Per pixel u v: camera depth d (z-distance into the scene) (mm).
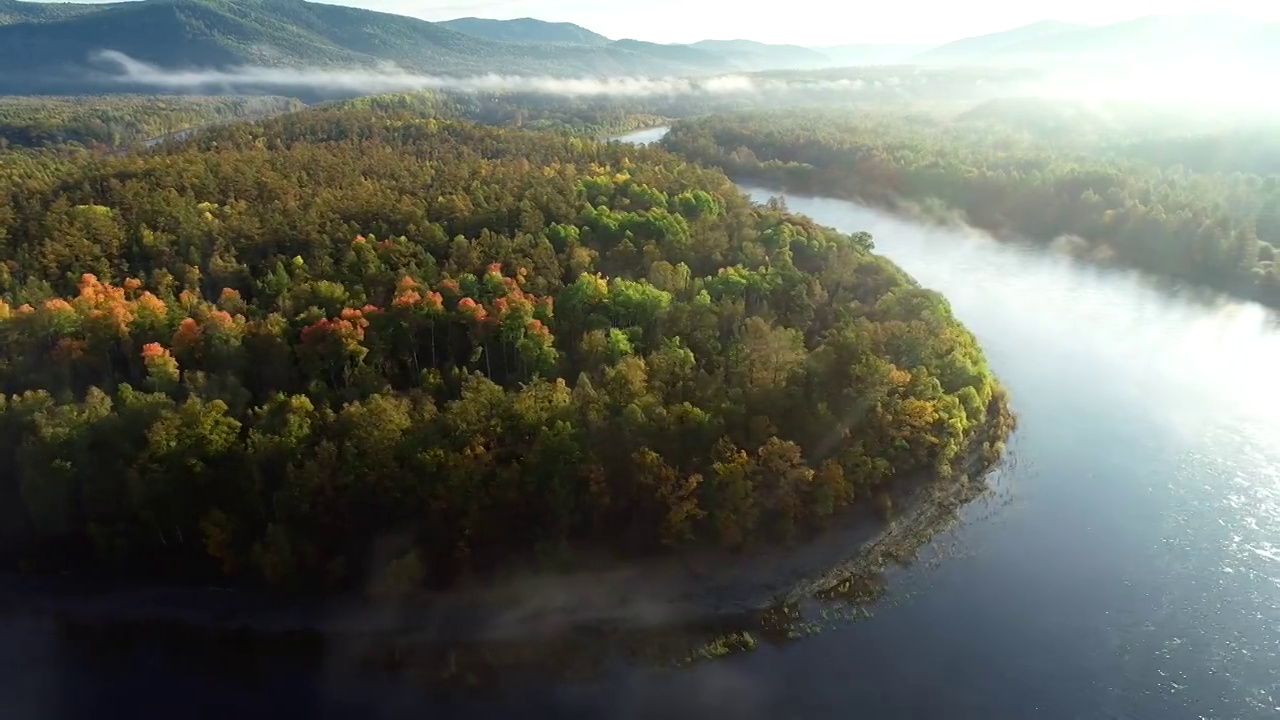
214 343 104438
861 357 100000
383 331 110188
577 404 90750
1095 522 95688
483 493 83188
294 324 111562
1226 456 108750
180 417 87500
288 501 83125
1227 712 70250
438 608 84188
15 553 91938
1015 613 82375
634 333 114625
